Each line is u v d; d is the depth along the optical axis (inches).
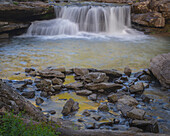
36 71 357.1
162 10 820.0
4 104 170.9
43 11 748.0
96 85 284.2
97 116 216.5
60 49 528.7
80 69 338.0
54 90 279.0
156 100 261.4
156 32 798.5
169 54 337.7
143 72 347.3
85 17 796.6
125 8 852.6
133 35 773.9
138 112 213.8
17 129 132.2
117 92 281.6
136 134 150.5
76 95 270.7
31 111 179.3
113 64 412.2
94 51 515.8
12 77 326.3
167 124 207.6
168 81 295.9
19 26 703.1
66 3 940.6
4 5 648.4
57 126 153.3
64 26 764.0
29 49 523.8
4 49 519.8
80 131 150.9
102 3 1018.7
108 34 788.0
